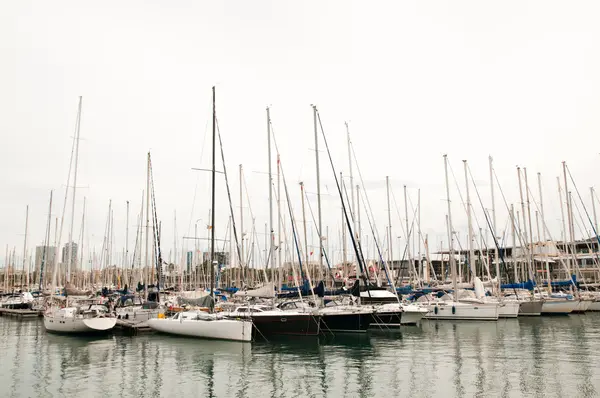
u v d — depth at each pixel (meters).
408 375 18.86
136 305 34.59
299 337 27.91
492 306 36.47
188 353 23.61
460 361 21.30
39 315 44.38
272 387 17.36
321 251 33.66
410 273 57.84
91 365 21.12
